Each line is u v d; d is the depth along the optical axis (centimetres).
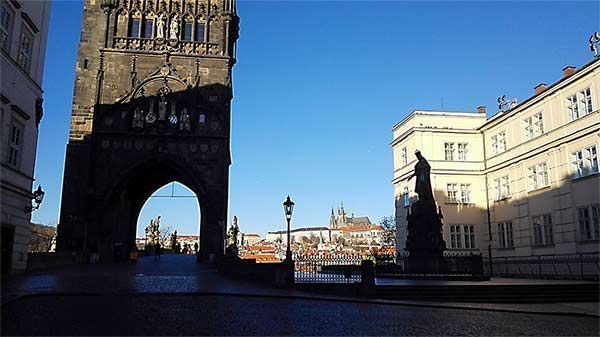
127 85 5550
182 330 1372
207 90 5634
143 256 7006
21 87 2994
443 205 5353
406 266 3622
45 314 1546
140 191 6375
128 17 5719
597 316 1986
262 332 1399
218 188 5388
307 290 2622
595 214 3788
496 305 2288
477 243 5350
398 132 6109
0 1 2708
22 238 3073
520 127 4859
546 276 4122
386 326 1585
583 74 3966
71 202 5328
